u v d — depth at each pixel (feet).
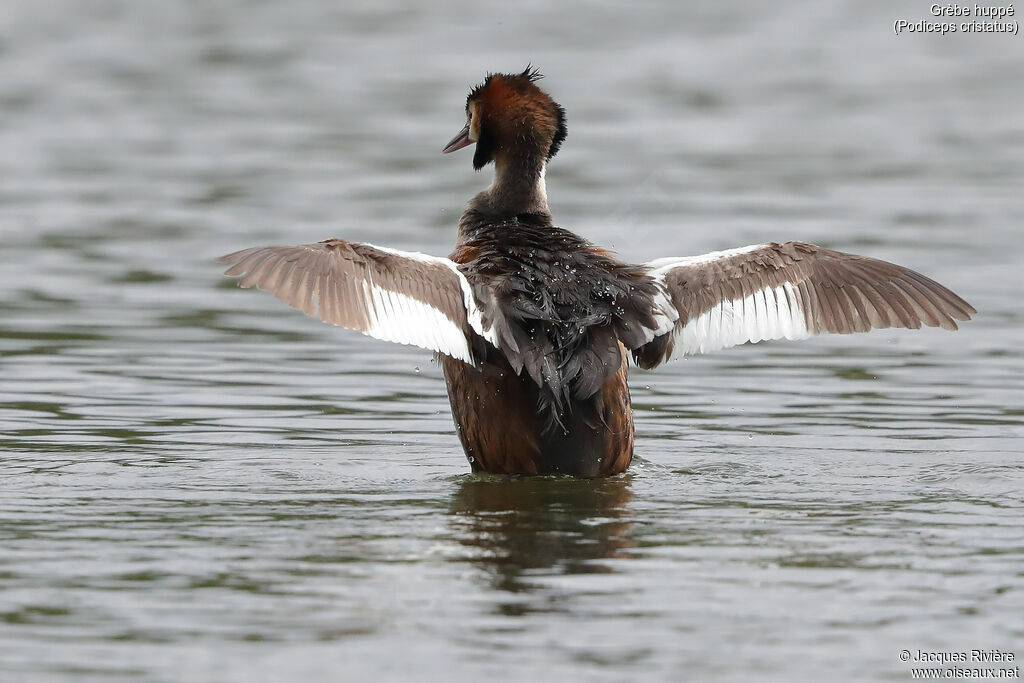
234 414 45.21
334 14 144.56
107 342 54.60
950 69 123.44
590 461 36.32
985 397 47.39
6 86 115.14
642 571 28.22
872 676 23.31
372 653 23.93
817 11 146.61
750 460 39.34
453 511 33.04
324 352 54.39
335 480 36.55
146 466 38.06
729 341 35.76
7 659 23.66
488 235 37.63
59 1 149.48
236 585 27.14
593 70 121.70
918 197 81.15
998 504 33.88
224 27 139.33
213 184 85.35
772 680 23.11
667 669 23.43
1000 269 64.64
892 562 28.89
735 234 71.61
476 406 36.14
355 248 34.01
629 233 71.82
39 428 42.83
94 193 82.79
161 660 23.62
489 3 149.07
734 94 114.11
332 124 103.86
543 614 25.71
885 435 42.60
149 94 113.50
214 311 59.98
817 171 88.84
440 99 111.34
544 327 34.60
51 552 29.19
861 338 56.80
